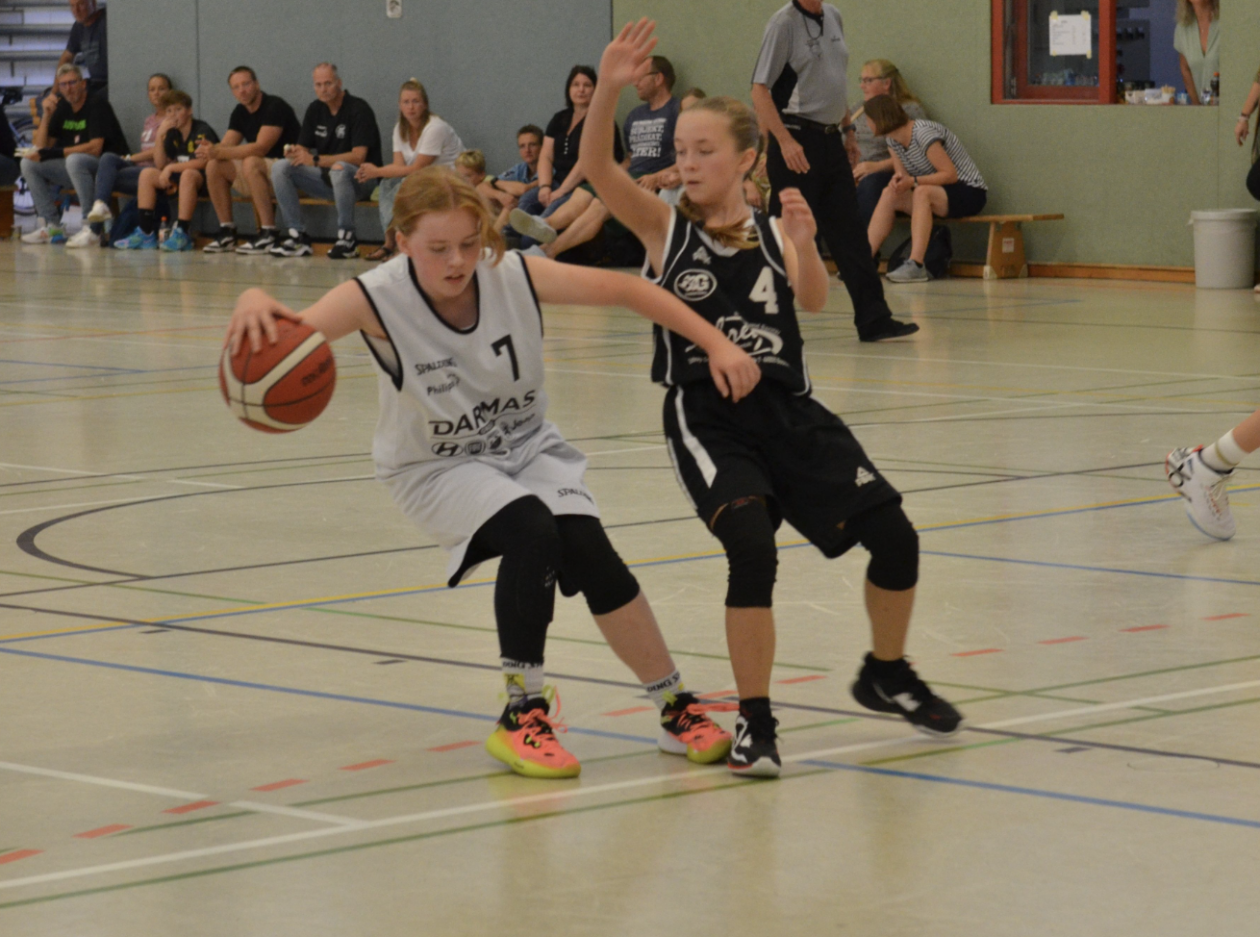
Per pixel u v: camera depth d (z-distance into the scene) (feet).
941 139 67.97
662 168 73.51
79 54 99.25
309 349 14.76
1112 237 67.67
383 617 20.21
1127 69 67.10
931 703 15.51
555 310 60.23
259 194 86.02
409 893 11.98
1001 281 67.92
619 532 24.62
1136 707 16.39
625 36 15.25
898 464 29.53
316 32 88.07
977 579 21.72
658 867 12.44
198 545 24.20
